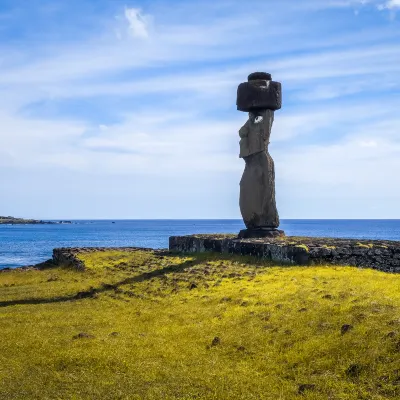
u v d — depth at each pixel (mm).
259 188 27547
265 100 26859
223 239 27031
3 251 80312
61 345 13039
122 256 30891
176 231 199125
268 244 23016
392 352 9984
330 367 10250
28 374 11219
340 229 196250
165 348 12531
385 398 8852
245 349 11875
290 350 11312
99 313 16656
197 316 14914
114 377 10906
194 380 10547
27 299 20562
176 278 21031
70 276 26938
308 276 17969
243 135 27938
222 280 19391
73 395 10047
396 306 12133
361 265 21422
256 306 14664
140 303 17609
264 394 9711
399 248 21688
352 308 12430
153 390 10133
